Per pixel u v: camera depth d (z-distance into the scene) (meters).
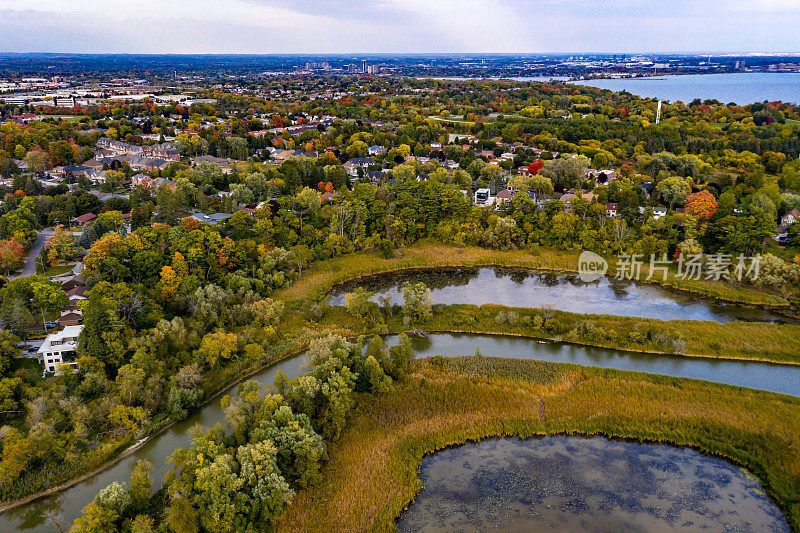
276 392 97.06
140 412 88.00
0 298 110.12
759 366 109.44
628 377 104.00
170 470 80.25
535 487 79.69
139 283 127.25
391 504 75.25
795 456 83.00
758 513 75.12
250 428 82.12
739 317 129.00
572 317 126.88
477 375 104.12
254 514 69.56
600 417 93.31
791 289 138.75
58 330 111.19
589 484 80.31
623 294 143.62
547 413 94.44
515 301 139.50
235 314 120.19
